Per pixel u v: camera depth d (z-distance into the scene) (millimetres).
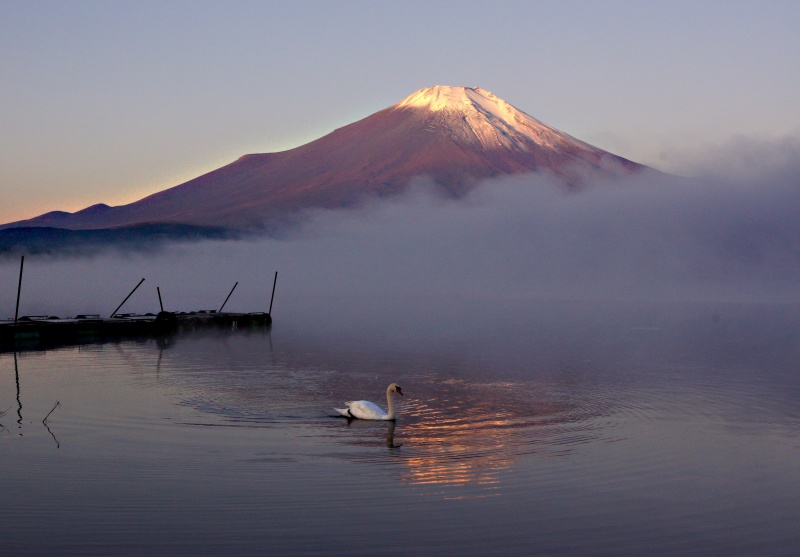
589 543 14320
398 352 43812
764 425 24094
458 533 14641
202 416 24531
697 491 17266
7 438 21078
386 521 15141
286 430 22797
